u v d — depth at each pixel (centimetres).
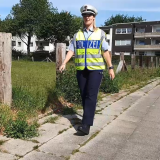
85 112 371
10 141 327
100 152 311
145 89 839
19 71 1298
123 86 862
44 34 4431
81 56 371
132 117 482
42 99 506
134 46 5228
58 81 584
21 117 401
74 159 288
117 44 5416
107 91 736
